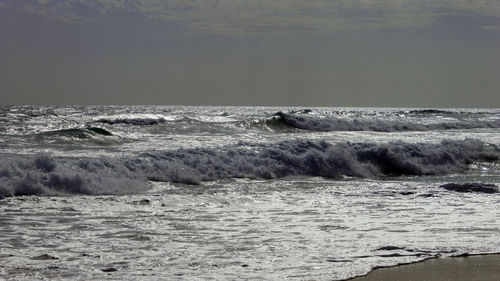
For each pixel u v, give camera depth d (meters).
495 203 16.83
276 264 10.05
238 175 22.19
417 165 26.22
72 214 14.31
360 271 9.59
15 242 11.30
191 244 11.48
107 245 11.28
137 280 8.98
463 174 26.12
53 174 17.66
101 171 19.47
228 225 13.41
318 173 23.88
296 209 15.66
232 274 9.38
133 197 16.89
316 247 11.34
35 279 8.92
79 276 9.15
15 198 16.06
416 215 14.85
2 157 20.94
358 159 26.08
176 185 19.78
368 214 14.99
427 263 10.19
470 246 11.45
